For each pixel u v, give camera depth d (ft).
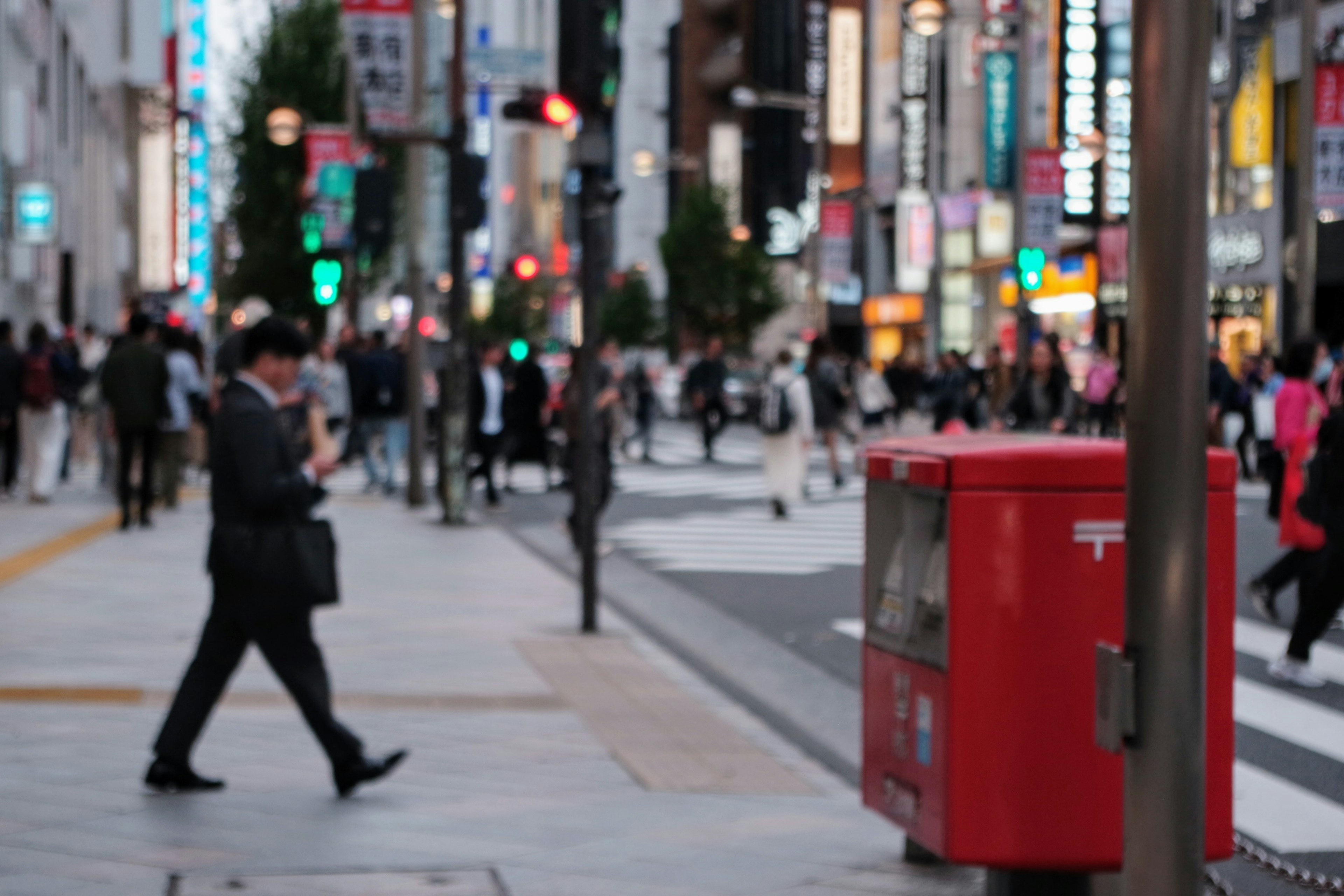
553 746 35.29
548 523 95.81
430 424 162.71
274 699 39.68
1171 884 15.88
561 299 416.67
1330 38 146.10
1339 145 119.03
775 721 39.60
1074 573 20.79
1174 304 15.60
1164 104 15.53
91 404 117.19
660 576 70.49
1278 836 31.12
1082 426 142.31
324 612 55.42
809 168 396.16
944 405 134.62
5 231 146.10
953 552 20.99
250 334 30.71
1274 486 69.92
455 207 88.84
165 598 57.26
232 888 24.85
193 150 286.66
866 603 24.48
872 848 27.58
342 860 26.50
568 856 26.89
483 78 89.20
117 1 269.85
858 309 332.39
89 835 27.71
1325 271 166.30
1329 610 45.57
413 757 34.06
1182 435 15.66
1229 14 180.04
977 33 281.74
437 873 25.80
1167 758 15.84
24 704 38.45
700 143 457.68
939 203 282.77
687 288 327.06
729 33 453.58
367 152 133.18
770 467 98.07
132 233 297.53
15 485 111.86
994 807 20.92
